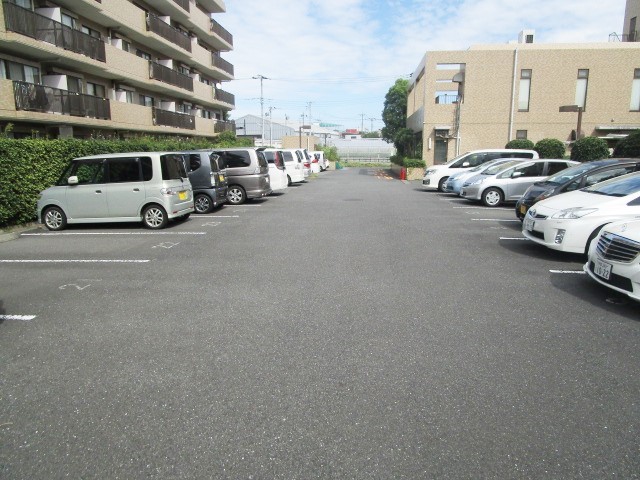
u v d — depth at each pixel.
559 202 7.39
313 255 7.57
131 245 8.49
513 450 2.66
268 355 3.88
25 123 16.77
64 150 11.65
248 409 3.10
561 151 21.08
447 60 26.56
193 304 5.17
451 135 26.88
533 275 6.31
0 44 15.33
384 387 3.36
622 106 25.88
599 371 3.58
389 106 53.03
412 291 5.59
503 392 3.28
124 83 23.45
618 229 5.12
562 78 26.00
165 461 2.60
